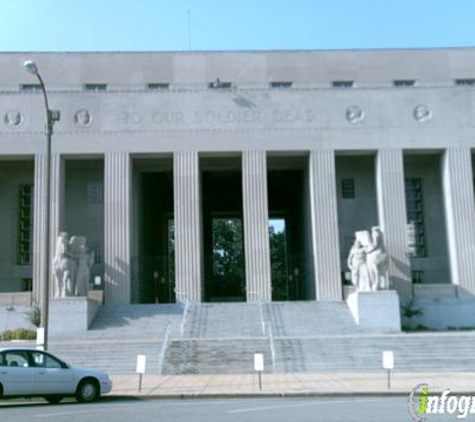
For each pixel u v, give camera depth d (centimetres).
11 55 4553
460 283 3931
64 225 4262
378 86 4309
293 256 4662
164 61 4572
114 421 1322
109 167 3975
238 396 1884
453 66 4659
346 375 2416
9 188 4319
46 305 2162
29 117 3994
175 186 3975
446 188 4091
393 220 3984
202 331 3375
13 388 1656
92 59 4566
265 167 4003
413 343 2825
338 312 3616
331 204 3988
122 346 2831
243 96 4075
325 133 4050
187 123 4034
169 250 6006
